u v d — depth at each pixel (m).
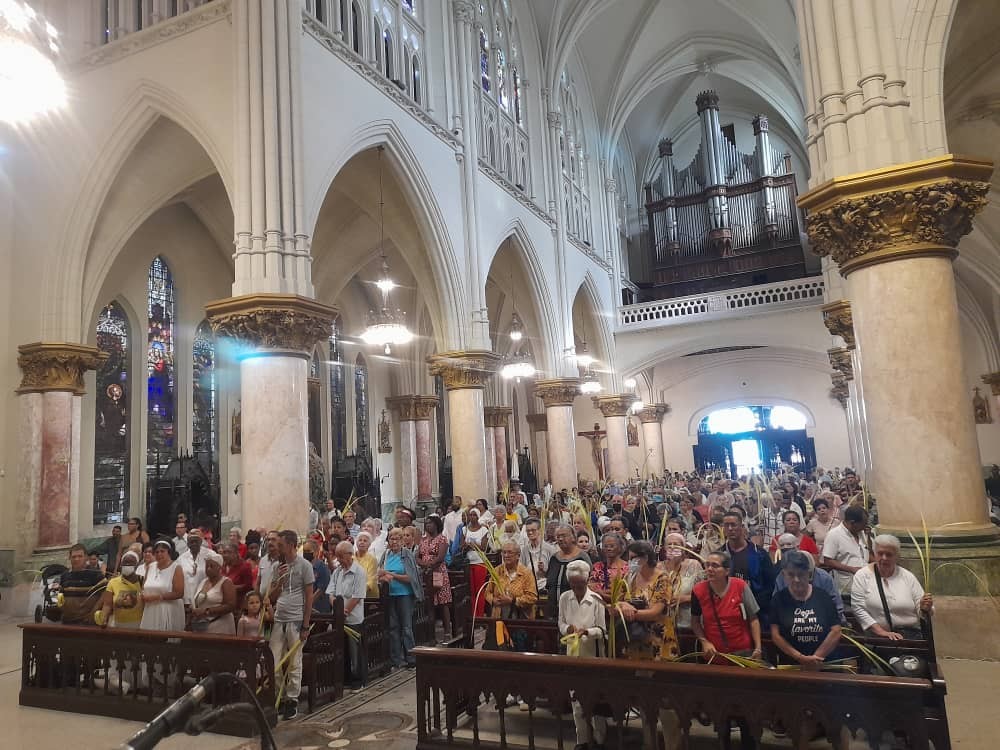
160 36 11.85
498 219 18.02
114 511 14.70
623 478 25.20
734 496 13.66
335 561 8.96
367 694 6.73
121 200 13.16
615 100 27.39
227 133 10.95
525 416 32.28
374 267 21.53
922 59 7.73
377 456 22.66
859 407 15.36
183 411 16.31
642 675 4.19
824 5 8.25
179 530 10.76
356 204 16.98
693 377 31.61
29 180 12.98
